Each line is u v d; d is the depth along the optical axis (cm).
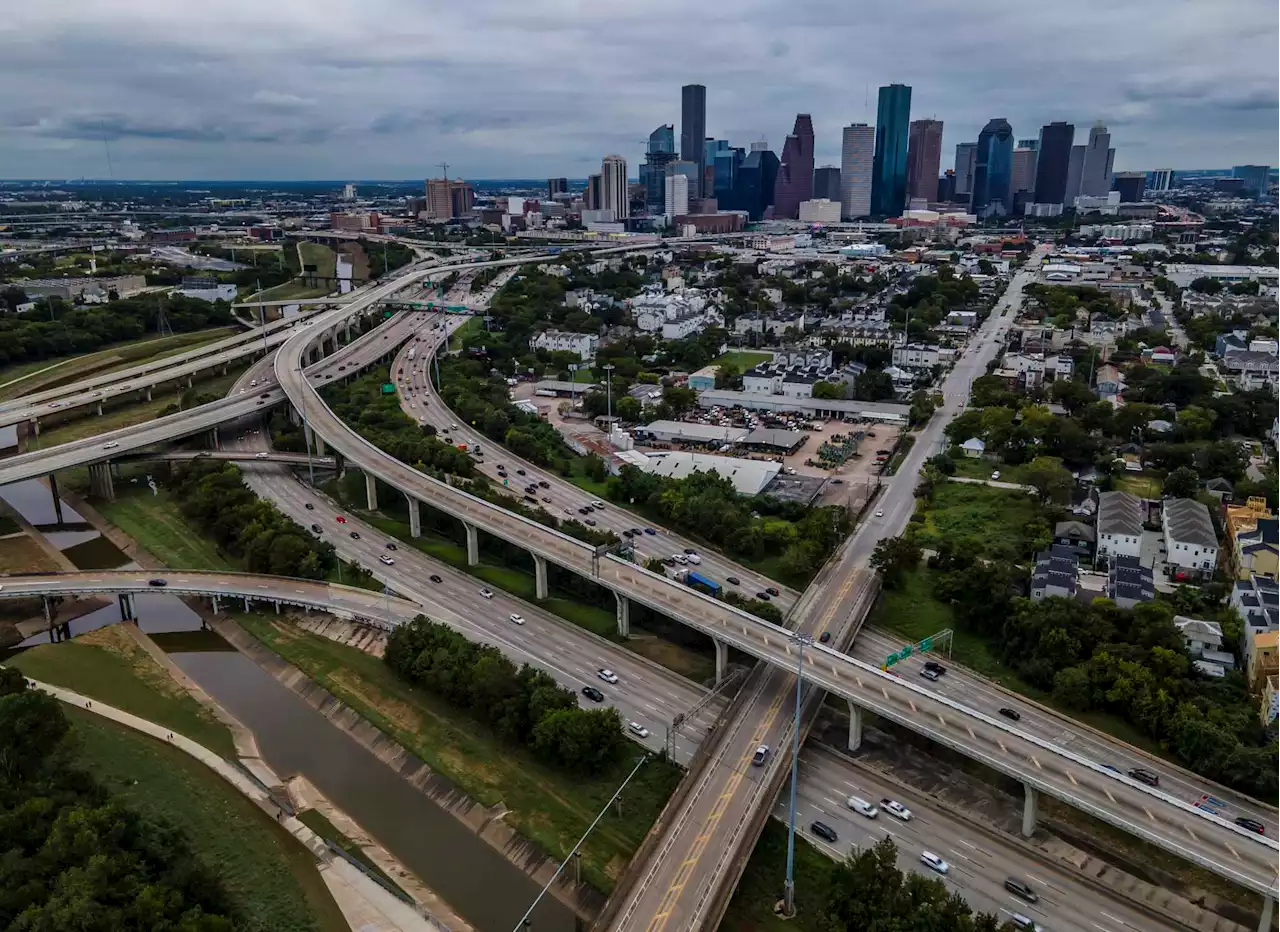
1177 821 17825
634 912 16625
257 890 18838
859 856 18162
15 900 16350
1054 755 19838
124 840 18525
